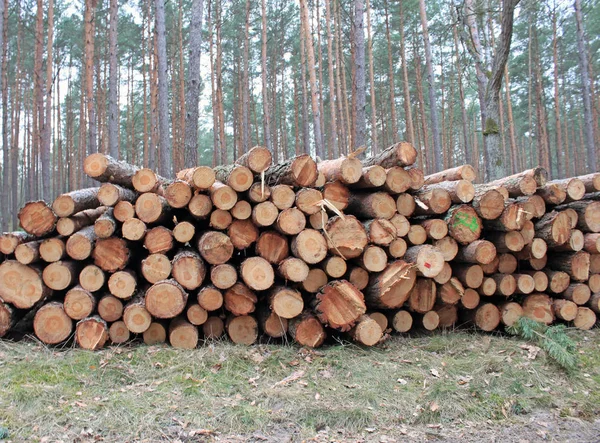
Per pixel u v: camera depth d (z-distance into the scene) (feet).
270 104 94.79
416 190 15.08
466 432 9.27
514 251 15.17
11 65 71.51
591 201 16.17
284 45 80.43
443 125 88.69
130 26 70.23
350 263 14.23
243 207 13.37
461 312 15.70
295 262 12.98
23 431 8.61
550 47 81.10
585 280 15.75
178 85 76.23
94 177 14.23
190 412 9.59
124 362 11.93
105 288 14.32
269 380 11.27
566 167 87.45
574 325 15.67
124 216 13.61
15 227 62.39
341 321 12.94
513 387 10.91
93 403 9.75
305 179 13.43
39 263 13.88
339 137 68.03
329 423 9.45
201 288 13.67
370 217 14.48
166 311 12.91
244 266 12.96
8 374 10.86
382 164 15.08
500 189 15.51
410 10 68.74
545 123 85.05
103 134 68.59
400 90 91.76
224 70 83.71
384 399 10.37
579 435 9.17
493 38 58.18
